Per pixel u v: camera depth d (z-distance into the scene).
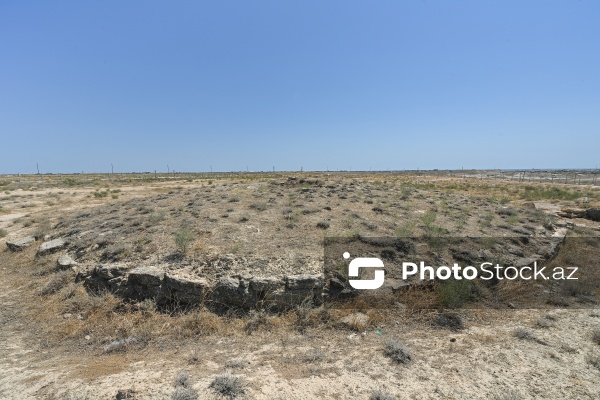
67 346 6.48
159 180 65.31
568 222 16.72
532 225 14.85
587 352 6.24
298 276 7.80
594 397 4.96
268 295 7.52
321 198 16.95
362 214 13.71
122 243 10.52
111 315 7.48
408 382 5.22
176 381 5.05
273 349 6.23
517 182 54.62
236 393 4.80
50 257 11.04
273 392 4.90
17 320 7.62
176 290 7.74
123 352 6.17
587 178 65.25
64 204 26.94
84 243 11.19
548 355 6.11
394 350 6.01
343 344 6.45
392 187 25.44
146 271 8.12
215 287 7.64
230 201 16.06
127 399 4.64
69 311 7.79
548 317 7.77
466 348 6.32
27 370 5.58
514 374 5.48
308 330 6.95
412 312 7.73
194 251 9.40
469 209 16.67
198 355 6.00
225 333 6.80
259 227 11.48
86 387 5.00
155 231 11.38
